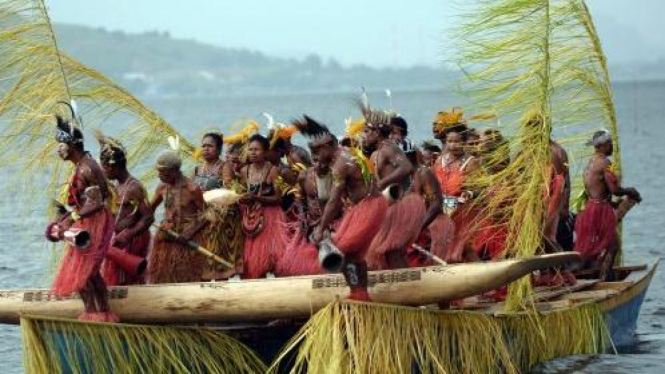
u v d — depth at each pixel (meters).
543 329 36.75
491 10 36.94
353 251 31.44
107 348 31.33
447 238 36.84
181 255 34.97
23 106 39.28
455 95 38.25
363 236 31.38
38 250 58.16
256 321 33.28
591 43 39.91
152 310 32.53
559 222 43.22
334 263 30.70
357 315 30.41
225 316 32.47
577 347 38.38
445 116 39.19
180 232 35.09
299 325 33.75
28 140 39.12
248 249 35.84
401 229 33.56
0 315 33.03
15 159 39.31
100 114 41.91
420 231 34.19
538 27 37.09
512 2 36.91
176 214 35.12
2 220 64.19
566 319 37.75
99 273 32.22
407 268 32.75
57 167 39.41
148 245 35.53
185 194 35.12
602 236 43.16
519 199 36.69
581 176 45.94
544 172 36.88
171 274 34.94
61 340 30.77
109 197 32.16
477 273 31.94
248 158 36.12
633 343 41.22
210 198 34.94
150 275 35.09
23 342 30.72
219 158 37.91
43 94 39.78
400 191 32.47
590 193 43.34
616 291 41.09
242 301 32.25
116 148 33.81
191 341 32.72
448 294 32.16
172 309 32.44
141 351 31.84
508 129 37.34
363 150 33.59
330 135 32.34
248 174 36.19
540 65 37.16
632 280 43.28
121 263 33.81
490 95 37.41
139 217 34.09
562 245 43.56
